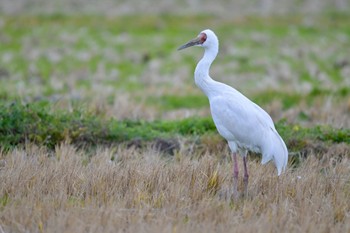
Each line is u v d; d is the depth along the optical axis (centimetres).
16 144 1569
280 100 2261
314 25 4206
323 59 3356
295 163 1527
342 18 4553
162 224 1016
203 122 1773
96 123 1653
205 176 1280
